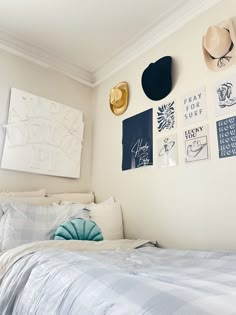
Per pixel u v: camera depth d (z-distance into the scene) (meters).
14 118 2.07
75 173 2.37
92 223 1.69
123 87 2.28
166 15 1.93
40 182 2.15
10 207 1.63
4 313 0.90
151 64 2.00
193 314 0.43
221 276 0.72
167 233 1.67
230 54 1.52
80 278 0.71
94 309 0.56
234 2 1.59
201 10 1.76
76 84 2.62
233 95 1.46
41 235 1.54
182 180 1.64
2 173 1.96
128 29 2.09
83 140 2.54
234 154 1.40
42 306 0.74
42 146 2.18
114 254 1.18
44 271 0.87
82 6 1.86
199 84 1.67
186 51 1.81
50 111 2.31
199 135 1.60
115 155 2.26
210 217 1.45
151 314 0.46
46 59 2.39
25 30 2.10
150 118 1.97
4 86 2.11
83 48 2.32
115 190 2.18
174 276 0.70
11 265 1.09
